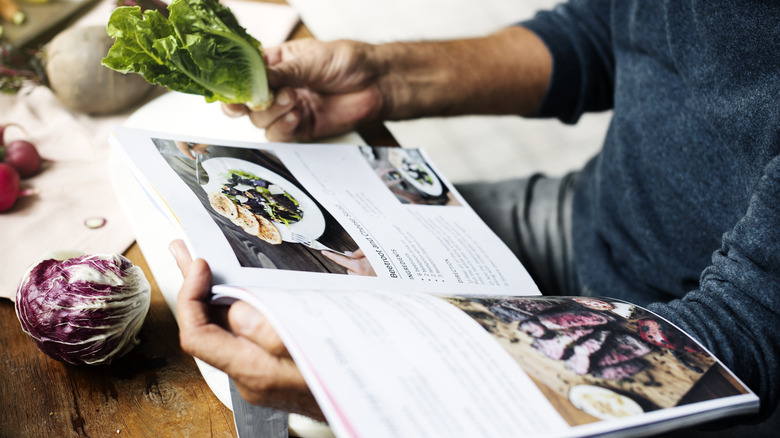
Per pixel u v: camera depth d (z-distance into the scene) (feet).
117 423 1.54
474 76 2.77
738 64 1.97
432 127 6.32
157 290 1.87
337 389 1.07
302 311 1.22
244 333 1.33
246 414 1.52
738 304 1.62
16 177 2.10
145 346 1.72
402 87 2.63
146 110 2.46
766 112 1.89
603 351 1.33
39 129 2.52
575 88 2.97
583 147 6.30
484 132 6.33
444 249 1.88
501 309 1.41
